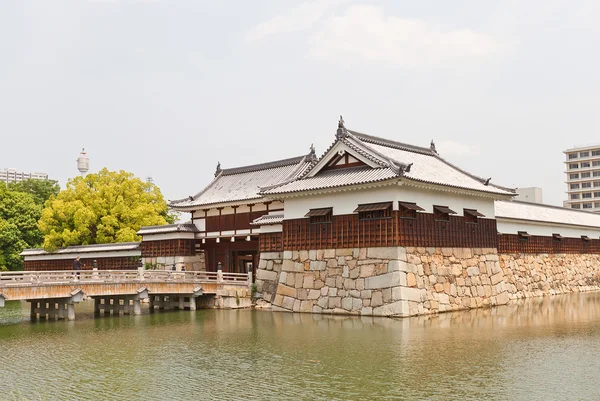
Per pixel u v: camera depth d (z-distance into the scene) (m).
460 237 42.41
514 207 59.47
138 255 58.34
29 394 18.98
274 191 42.06
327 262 39.91
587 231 67.56
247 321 36.00
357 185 37.38
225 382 19.94
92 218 63.06
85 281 37.62
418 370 20.84
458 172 46.41
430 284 38.53
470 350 24.42
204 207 55.06
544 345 25.50
